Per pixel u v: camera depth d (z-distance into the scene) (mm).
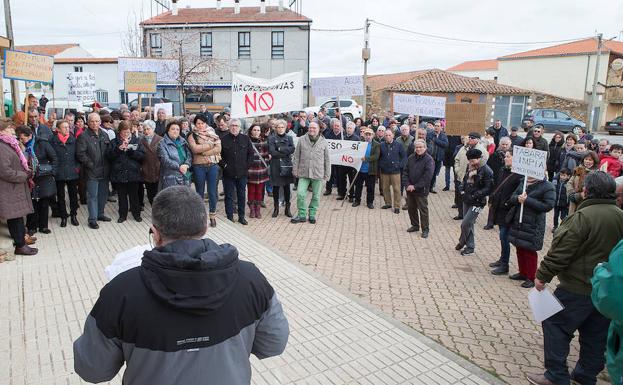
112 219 8430
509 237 6012
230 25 33469
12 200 5977
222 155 8328
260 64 34031
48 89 30359
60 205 7734
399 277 6270
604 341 3609
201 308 1604
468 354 4305
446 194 12586
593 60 40938
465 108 10820
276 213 9328
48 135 7410
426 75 35750
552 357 3684
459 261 7027
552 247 3559
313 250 7305
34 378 3576
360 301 5266
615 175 8867
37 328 4363
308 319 4773
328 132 10961
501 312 5242
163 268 1596
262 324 1843
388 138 9906
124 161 7922
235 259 1745
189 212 1771
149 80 12805
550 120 31141
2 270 5781
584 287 3516
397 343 4336
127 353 1644
